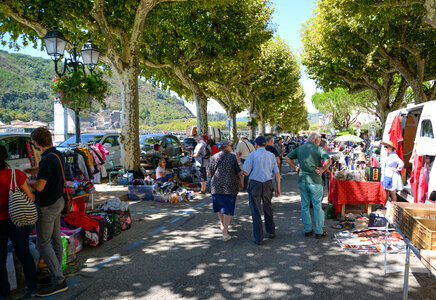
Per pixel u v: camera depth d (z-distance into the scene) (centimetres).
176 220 714
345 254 493
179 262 462
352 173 730
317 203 572
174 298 356
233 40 1766
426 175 633
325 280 401
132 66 1179
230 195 556
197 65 2177
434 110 633
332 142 3791
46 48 910
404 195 780
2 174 327
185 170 1195
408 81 1802
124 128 1184
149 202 922
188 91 2616
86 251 511
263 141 558
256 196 546
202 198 985
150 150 1658
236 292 369
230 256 486
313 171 571
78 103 934
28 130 1956
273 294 364
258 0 1962
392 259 471
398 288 379
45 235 365
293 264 454
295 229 637
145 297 359
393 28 1617
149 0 1087
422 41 1658
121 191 1011
